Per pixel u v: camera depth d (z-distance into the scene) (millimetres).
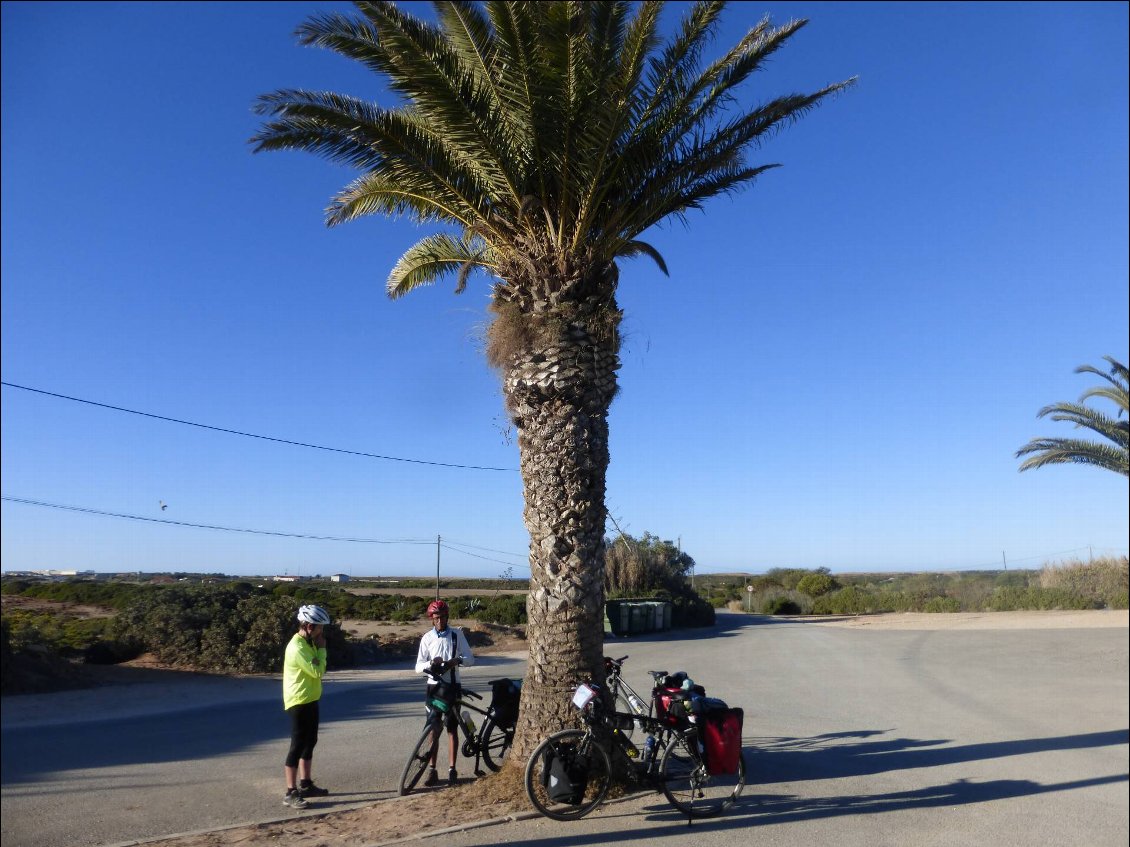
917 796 7738
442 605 8172
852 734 10875
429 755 7977
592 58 7504
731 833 6562
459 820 6742
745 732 11047
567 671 7430
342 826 6707
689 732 7203
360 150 8180
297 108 7719
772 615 56875
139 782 8516
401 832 6492
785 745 10156
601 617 7672
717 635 34344
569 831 6516
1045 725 11531
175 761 9672
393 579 99875
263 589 25734
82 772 9047
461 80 7598
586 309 7770
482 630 33281
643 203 8211
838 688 15641
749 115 8570
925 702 13766
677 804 6902
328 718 13289
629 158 8055
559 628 7473
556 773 6793
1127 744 10156
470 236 10141
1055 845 6352
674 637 34125
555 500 7555
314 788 7699
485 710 8258
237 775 8852
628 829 6590
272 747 10617
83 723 12906
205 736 11523
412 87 7566
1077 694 14469
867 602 53594
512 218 8109
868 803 7484
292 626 22016
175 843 6309
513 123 7953
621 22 7656
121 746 10727
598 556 7656
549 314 7676
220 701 15742
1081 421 30141
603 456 7746
